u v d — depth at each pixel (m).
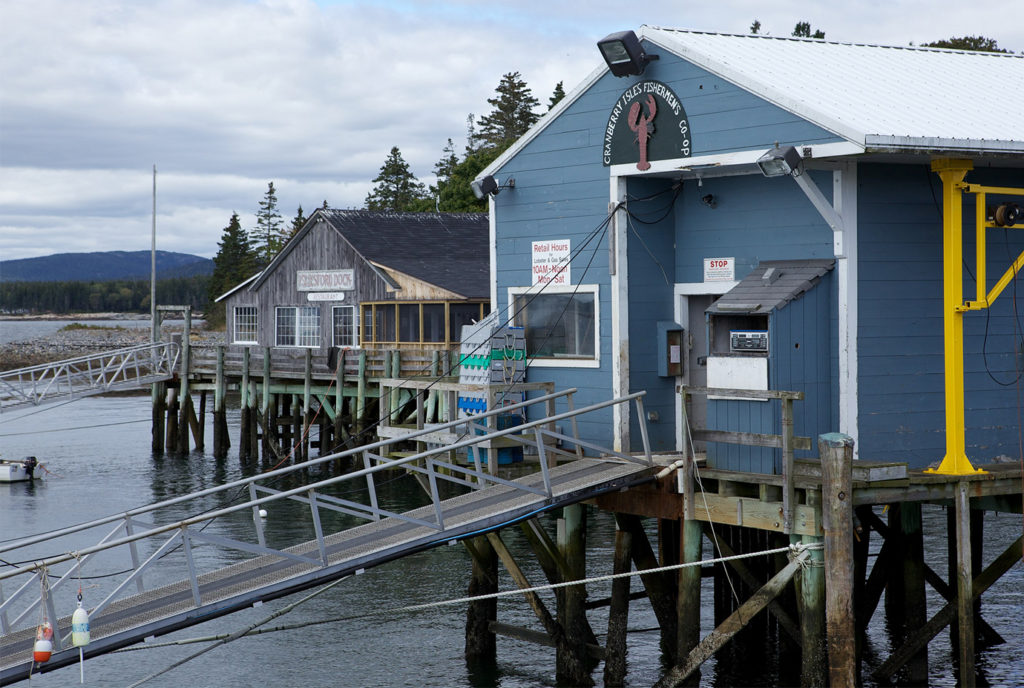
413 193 94.06
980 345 13.94
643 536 14.41
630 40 14.31
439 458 16.39
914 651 13.54
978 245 13.22
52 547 23.55
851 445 11.27
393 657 16.22
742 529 15.88
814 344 13.02
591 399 15.32
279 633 17.42
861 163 13.19
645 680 14.80
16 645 11.80
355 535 13.44
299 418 35.78
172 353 38.69
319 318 39.12
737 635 16.25
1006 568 13.26
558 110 15.58
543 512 13.05
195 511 27.27
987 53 18.12
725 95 13.78
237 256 115.12
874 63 15.78
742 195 14.30
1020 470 13.16
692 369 15.16
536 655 16.19
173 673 15.84
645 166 14.52
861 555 15.06
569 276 15.54
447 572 20.42
